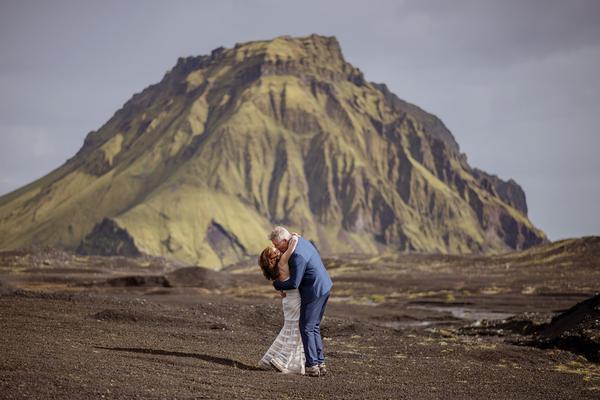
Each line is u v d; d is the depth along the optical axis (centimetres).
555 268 11225
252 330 2252
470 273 11656
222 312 2686
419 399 1140
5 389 938
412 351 1914
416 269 13325
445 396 1191
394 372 1460
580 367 1758
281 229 1338
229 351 1611
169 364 1291
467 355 1873
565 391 1344
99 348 1431
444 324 3769
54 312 2273
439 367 1589
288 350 1337
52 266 11625
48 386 974
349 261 15650
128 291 5866
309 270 1316
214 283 7762
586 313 2442
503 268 12244
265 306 2903
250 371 1303
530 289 7438
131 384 1041
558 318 2734
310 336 1323
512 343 2331
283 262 1314
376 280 9956
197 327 2202
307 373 1317
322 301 1332
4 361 1105
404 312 4431
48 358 1177
